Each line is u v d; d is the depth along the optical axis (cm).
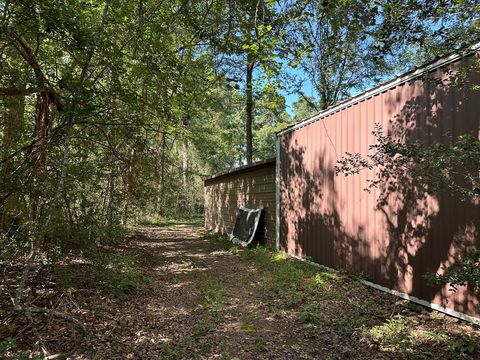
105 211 809
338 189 707
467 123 425
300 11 498
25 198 443
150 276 723
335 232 715
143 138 710
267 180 1124
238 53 670
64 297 488
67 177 496
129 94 511
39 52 504
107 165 657
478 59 360
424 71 468
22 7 404
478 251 312
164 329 438
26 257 485
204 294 595
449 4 336
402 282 530
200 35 651
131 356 358
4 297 463
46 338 378
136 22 571
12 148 477
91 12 568
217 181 1786
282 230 978
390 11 376
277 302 545
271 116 2131
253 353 375
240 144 3550
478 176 396
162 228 1945
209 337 416
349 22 456
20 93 444
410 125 516
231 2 580
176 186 2408
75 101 401
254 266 830
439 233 464
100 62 476
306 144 848
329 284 618
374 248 595
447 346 366
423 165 335
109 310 481
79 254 680
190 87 677
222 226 1658
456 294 440
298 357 364
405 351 356
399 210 538
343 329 428
